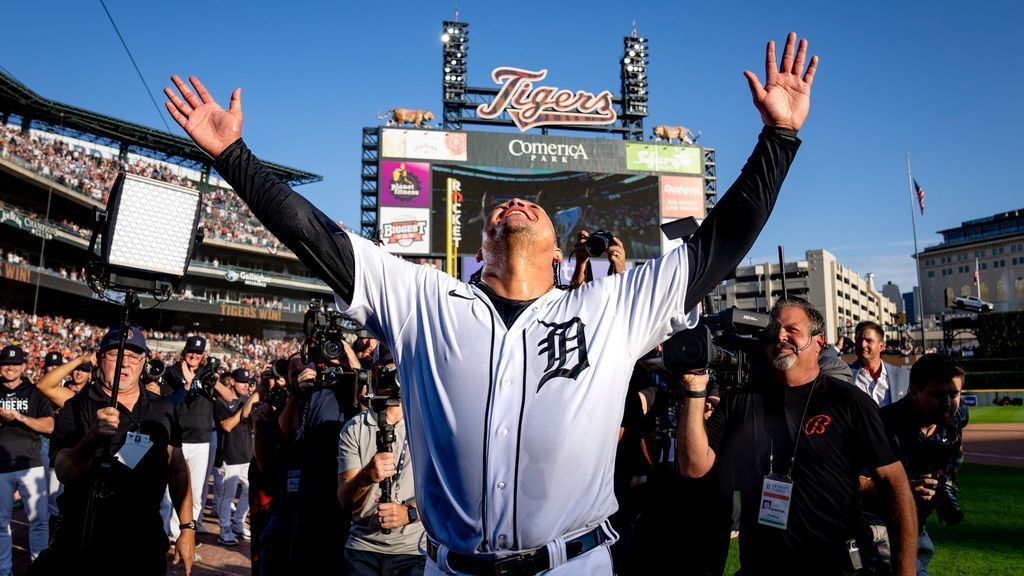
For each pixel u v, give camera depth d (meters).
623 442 3.84
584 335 1.78
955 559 5.66
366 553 3.66
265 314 46.28
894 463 2.97
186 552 4.15
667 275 1.83
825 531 2.96
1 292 34.28
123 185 3.46
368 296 1.88
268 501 5.28
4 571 6.03
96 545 3.63
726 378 3.03
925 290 102.88
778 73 1.90
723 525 3.61
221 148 1.83
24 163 32.66
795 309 3.17
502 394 1.71
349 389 3.98
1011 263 93.00
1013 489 9.43
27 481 6.34
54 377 6.45
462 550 1.70
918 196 38.34
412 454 1.85
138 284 3.57
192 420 7.60
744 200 1.81
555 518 1.68
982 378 36.12
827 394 3.09
